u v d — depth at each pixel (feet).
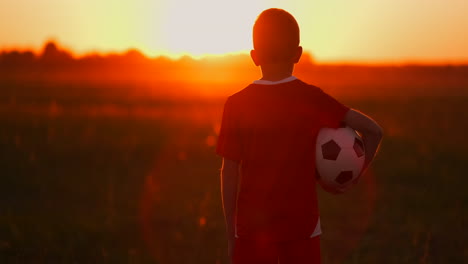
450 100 88.63
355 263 14.76
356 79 256.32
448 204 21.38
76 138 38.37
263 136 7.00
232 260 7.37
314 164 7.11
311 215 6.95
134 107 72.69
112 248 15.93
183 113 63.72
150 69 291.58
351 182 7.41
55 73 236.22
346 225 18.84
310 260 6.94
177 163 31.19
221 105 81.00
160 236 17.34
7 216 18.88
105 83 164.25
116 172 28.27
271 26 7.00
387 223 18.99
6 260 14.75
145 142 37.88
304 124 6.94
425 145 36.65
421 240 16.97
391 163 30.35
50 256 15.15
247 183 7.13
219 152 7.33
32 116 50.80
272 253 7.04
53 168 28.81
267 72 7.20
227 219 7.47
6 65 257.55
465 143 38.22
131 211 20.48
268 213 6.91
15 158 30.63
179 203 21.75
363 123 6.92
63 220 18.67
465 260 15.16
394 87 156.15
